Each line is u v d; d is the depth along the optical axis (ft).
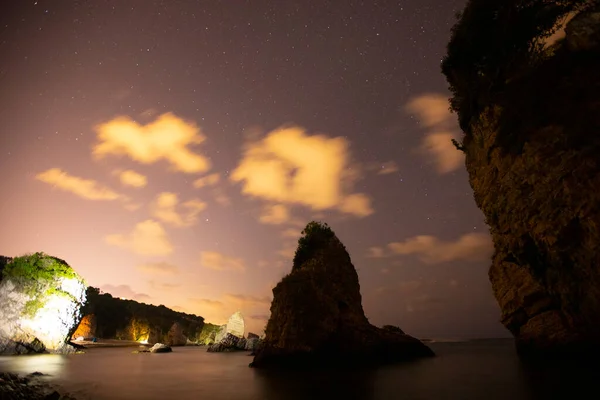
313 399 43.47
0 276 151.94
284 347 81.35
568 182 53.42
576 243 54.24
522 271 81.82
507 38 69.56
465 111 86.53
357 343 84.64
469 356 97.55
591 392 39.96
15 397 39.24
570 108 55.31
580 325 63.72
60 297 146.00
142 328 316.40
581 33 56.29
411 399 41.29
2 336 132.46
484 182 80.02
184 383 59.62
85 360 113.09
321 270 93.66
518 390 43.57
